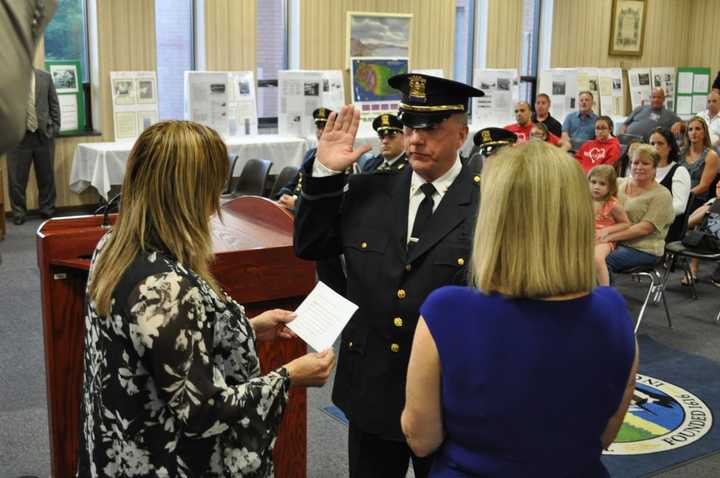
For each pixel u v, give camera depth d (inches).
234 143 342.6
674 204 230.1
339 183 77.8
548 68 490.6
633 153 208.5
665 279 211.3
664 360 182.4
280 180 249.4
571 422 53.4
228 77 361.7
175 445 59.3
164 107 379.9
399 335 76.2
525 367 52.3
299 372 65.6
